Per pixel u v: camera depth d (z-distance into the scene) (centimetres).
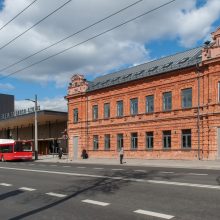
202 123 3991
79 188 1591
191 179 1822
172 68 4334
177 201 1178
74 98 5988
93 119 5588
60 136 7519
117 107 5178
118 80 5194
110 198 1289
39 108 6881
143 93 4753
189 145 4147
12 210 1156
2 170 2919
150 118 4622
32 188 1661
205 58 3944
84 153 5544
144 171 2483
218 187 1474
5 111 11194
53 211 1113
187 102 4188
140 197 1282
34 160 5716
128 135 4956
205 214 984
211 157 3862
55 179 2020
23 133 8844
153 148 4572
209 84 3909
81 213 1065
